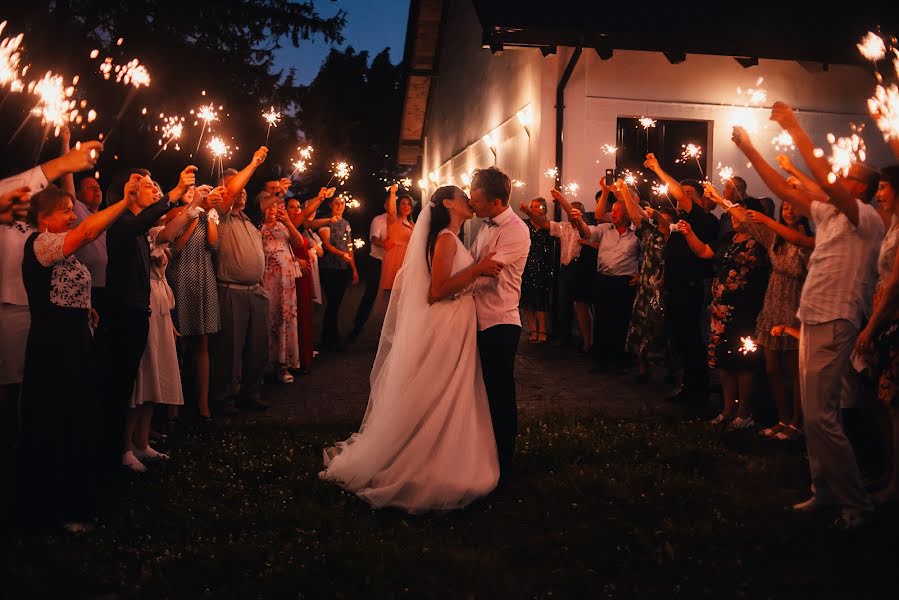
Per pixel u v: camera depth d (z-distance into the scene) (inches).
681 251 268.5
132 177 194.2
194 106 794.8
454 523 163.8
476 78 600.7
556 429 227.3
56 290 155.8
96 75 681.6
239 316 263.9
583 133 415.2
